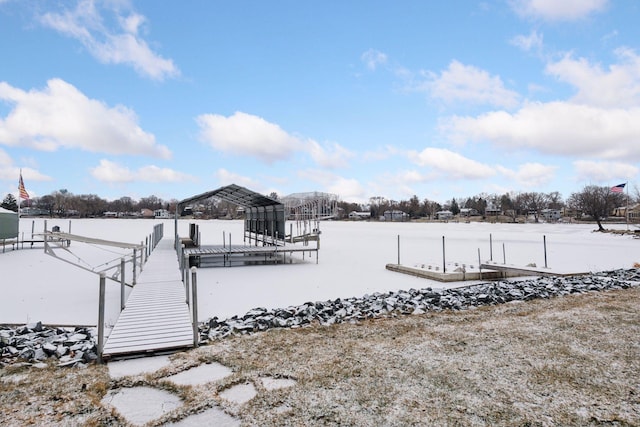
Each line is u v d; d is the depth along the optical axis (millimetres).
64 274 11758
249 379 3912
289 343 5016
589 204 42719
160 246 18141
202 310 7410
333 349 4773
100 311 4469
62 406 3389
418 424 3061
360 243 25062
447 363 4281
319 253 18891
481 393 3570
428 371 4066
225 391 3678
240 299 8461
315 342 5055
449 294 7984
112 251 19297
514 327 5629
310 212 21672
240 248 15164
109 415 3244
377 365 4238
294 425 3062
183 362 4359
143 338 4969
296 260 16031
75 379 3938
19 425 3090
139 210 106750
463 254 18062
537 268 11695
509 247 21531
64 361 4441
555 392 3572
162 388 3740
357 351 4695
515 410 3258
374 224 66812
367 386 3727
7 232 19062
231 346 4898
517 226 54938
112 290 9141
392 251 19797
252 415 3219
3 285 9898
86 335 5387
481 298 7488
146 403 3453
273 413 3244
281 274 12195
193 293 4895
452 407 3316
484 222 76125
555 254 17875
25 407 3369
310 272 12664
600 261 15242
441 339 5121
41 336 5316
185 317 5930
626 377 3873
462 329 5578
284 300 8383
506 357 4438
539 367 4141
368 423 3078
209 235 32562
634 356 4426
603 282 9297
